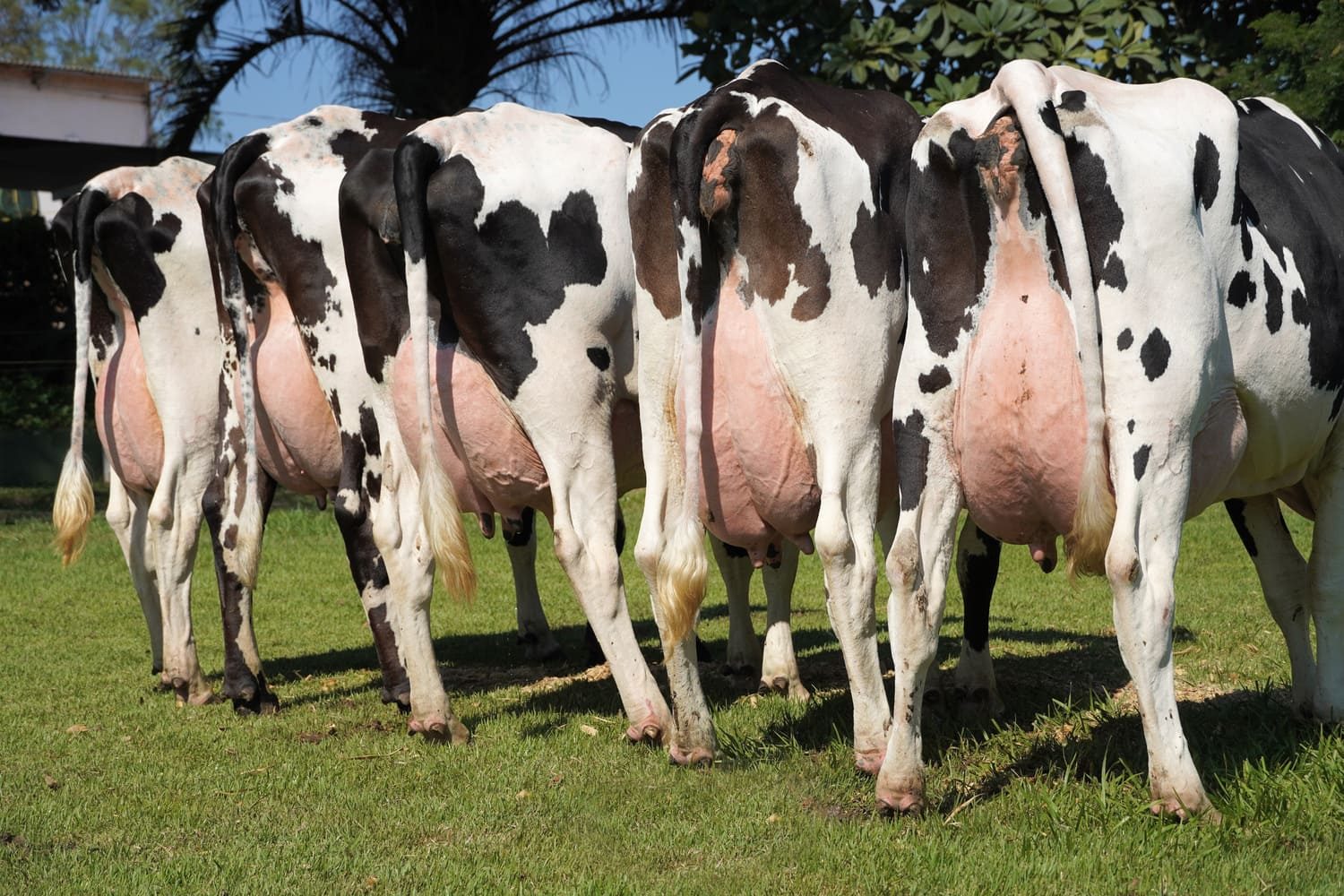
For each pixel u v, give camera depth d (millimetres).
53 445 19641
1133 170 3855
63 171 21062
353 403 5750
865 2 7672
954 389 4090
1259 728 5039
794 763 4988
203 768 5277
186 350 6488
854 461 4551
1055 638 7926
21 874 4023
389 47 15938
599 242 5098
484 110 5316
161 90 16891
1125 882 3705
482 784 4902
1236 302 4125
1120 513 3896
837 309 4480
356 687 7004
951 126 3994
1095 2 7055
